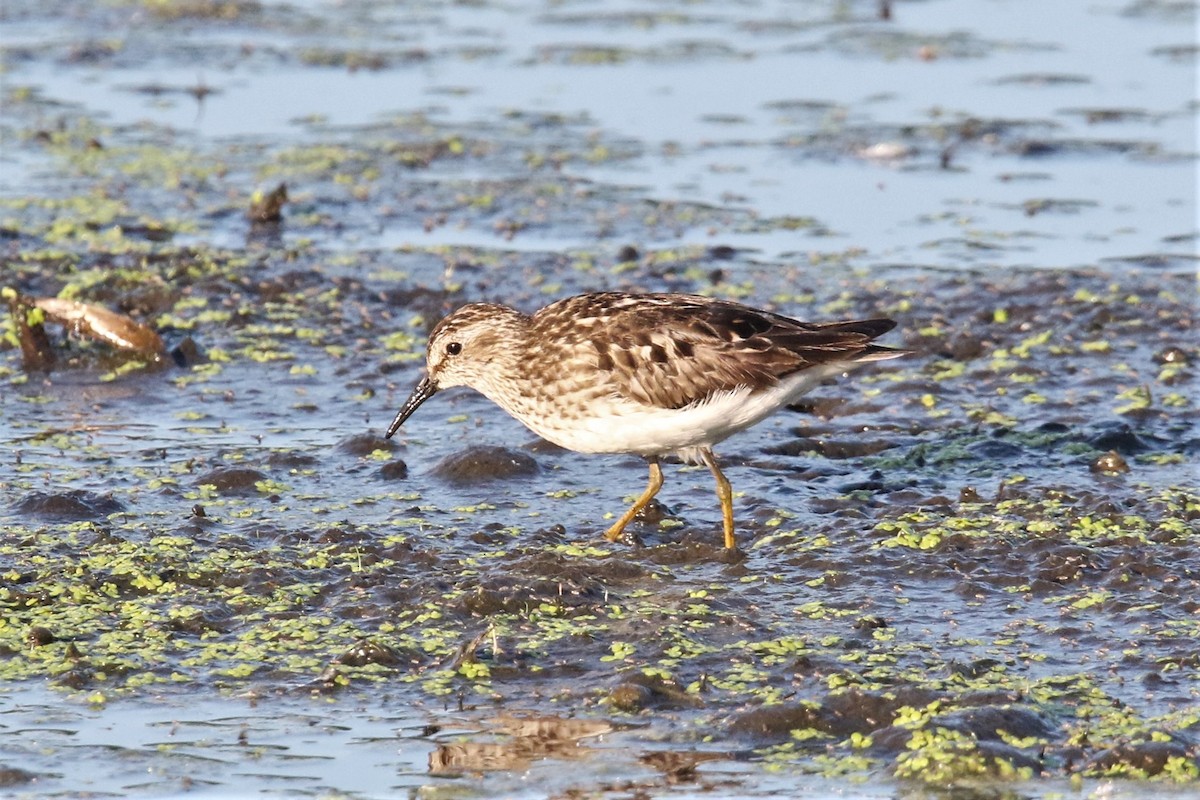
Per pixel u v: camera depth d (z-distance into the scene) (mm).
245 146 24500
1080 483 14078
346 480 14320
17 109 25953
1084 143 24312
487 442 15195
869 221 21672
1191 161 23656
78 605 11680
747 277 19594
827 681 10547
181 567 12227
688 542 12859
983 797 9367
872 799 9367
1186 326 18000
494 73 28297
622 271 19719
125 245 20375
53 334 17641
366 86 27578
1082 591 11844
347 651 10945
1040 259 20203
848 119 25641
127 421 15695
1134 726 9906
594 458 14977
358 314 18562
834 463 14789
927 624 11422
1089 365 17062
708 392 12570
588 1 33188
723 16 31875
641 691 10391
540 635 11266
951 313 18406
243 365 17188
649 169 23672
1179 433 15250
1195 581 11898
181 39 30109
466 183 23016
